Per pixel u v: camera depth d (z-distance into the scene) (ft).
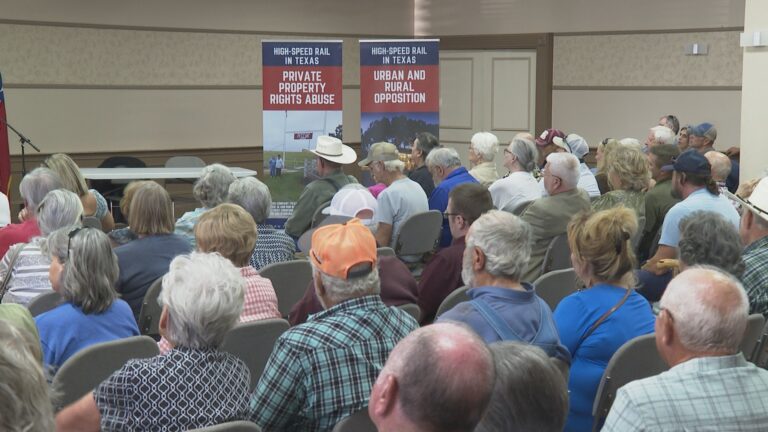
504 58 37.47
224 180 15.90
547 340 8.13
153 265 12.51
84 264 9.08
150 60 33.37
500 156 38.04
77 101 31.71
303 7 36.96
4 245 13.84
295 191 26.16
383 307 7.58
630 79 34.04
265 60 25.70
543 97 36.14
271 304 10.83
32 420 3.83
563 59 35.68
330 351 7.20
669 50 32.99
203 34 34.60
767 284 10.22
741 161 21.83
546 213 14.23
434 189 19.42
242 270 10.81
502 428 5.17
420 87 26.18
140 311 12.35
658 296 13.24
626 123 34.30
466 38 38.24
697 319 6.23
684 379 6.16
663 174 16.24
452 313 8.12
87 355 8.12
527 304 8.22
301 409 7.32
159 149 33.81
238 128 35.86
